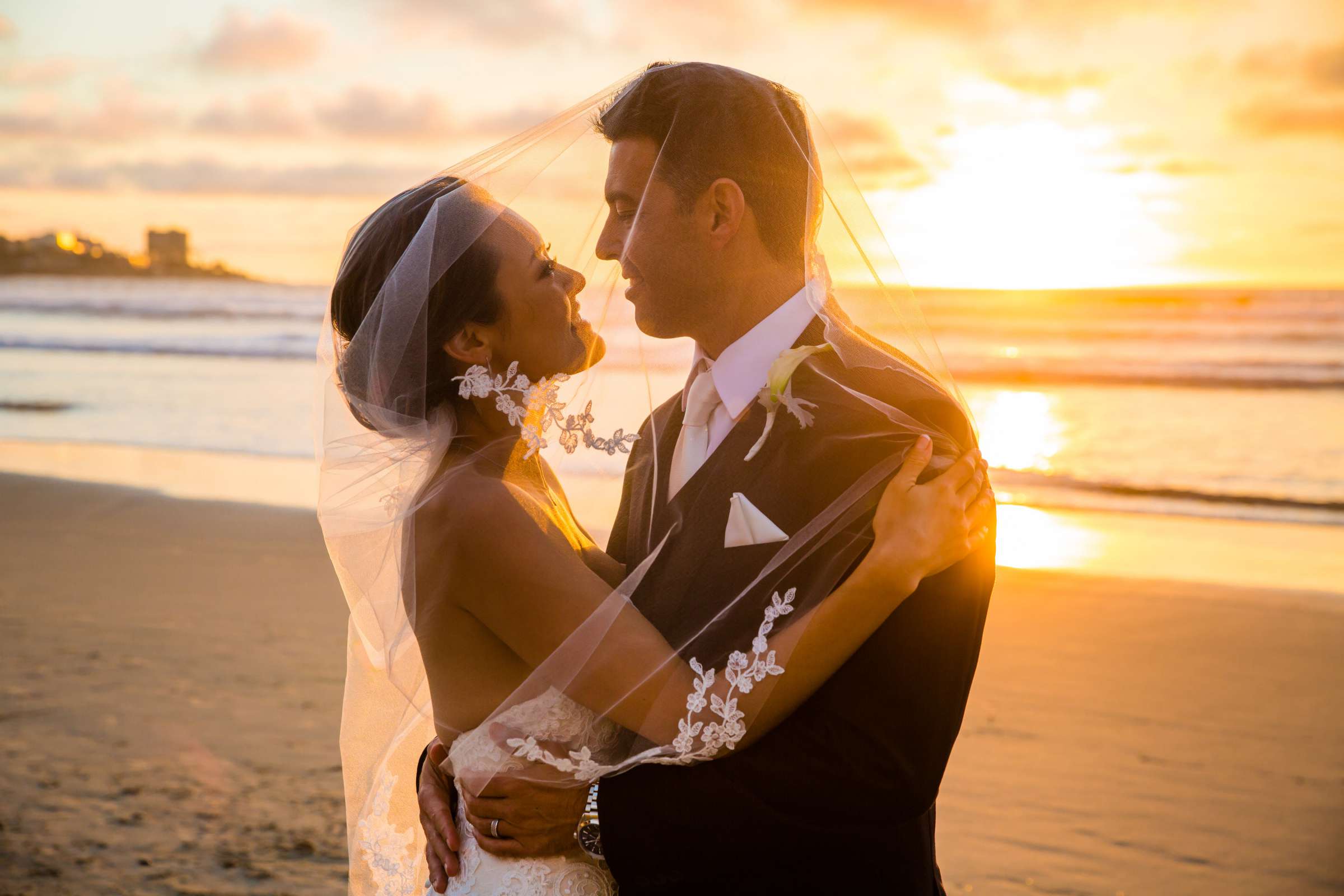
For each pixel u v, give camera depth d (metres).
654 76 1.58
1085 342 23.92
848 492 1.41
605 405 1.64
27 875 3.32
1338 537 8.84
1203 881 3.37
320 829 3.67
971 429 1.52
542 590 1.43
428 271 1.50
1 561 7.43
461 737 1.52
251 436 13.40
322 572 7.18
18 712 4.69
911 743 1.38
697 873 1.41
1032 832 3.70
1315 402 16.23
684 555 1.49
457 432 1.55
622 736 1.48
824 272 1.56
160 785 3.99
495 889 1.49
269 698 4.89
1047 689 5.15
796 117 1.58
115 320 27.50
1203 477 11.41
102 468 11.30
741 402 1.54
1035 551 8.31
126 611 6.25
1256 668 5.43
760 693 1.35
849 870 1.39
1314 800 3.94
